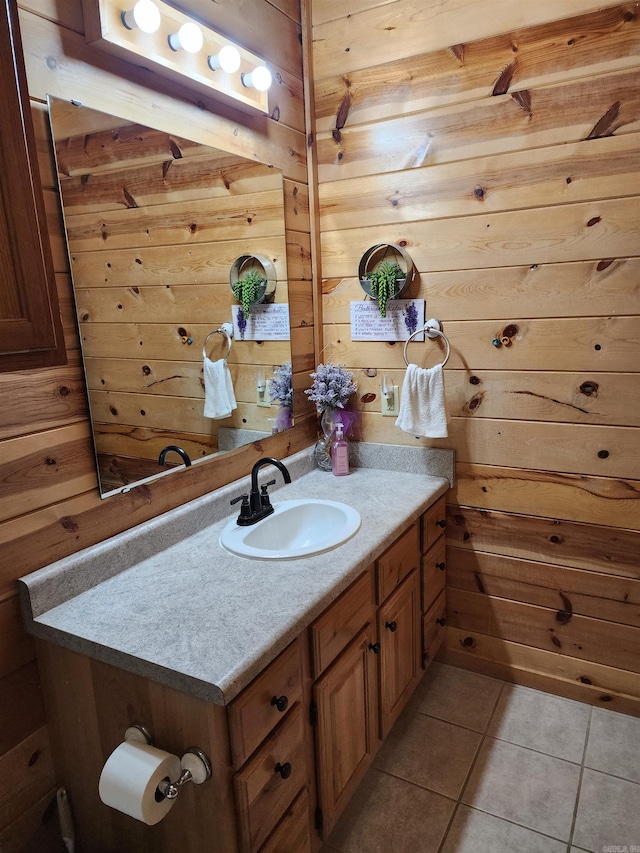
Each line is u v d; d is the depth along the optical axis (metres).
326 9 1.97
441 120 1.85
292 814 1.23
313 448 2.21
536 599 2.02
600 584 1.90
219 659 1.04
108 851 1.30
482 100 1.78
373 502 1.81
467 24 1.76
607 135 1.64
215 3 1.60
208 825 1.09
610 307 1.72
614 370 1.75
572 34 1.63
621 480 1.80
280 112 1.93
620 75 1.60
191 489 1.66
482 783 1.69
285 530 1.74
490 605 2.11
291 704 1.21
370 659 1.56
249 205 1.81
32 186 0.92
